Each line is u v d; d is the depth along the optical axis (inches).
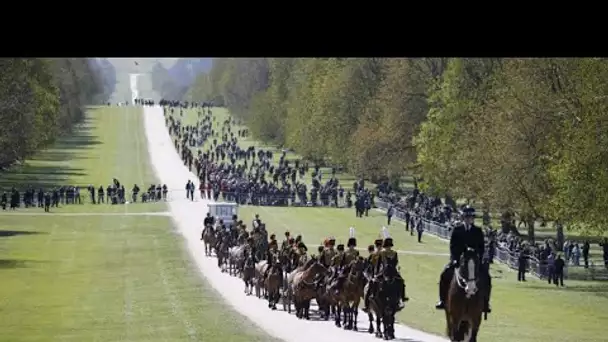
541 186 4722.0
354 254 2962.6
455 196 5949.8
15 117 7126.0
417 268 4635.8
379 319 2632.9
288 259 3469.5
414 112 7440.9
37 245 5541.3
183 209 7303.2
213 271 4596.5
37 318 3287.4
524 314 3326.8
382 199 7426.2
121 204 7662.4
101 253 5241.1
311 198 7755.9
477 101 6181.1
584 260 4734.3
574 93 4680.1
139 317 3284.9
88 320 3228.3
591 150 4094.5
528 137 4776.1
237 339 2728.8
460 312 1996.8
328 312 3112.7
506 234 5157.5
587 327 3038.9
